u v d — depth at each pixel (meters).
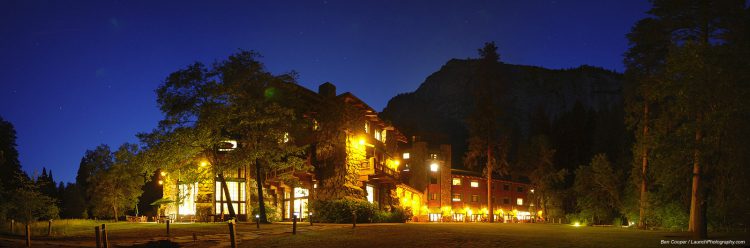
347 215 43.25
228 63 39.09
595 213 56.59
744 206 27.17
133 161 38.84
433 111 177.88
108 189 55.44
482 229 32.53
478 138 67.44
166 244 25.47
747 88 22.38
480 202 88.69
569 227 40.94
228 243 26.03
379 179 53.78
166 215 48.19
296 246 24.11
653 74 41.28
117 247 24.27
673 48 28.56
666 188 27.86
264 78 39.53
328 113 48.44
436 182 81.62
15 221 37.62
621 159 64.94
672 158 25.03
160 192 70.06
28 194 38.28
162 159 37.06
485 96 67.69
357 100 50.59
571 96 182.75
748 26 33.75
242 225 36.25
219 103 37.94
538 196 85.50
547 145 84.25
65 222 40.75
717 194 27.97
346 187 46.94
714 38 35.62
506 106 70.19
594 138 93.06
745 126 22.53
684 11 36.72
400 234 27.91
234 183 49.19
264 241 26.34
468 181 88.31
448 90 184.75
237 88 38.38
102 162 57.19
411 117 174.00
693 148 23.62
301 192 49.53
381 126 59.09
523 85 182.38
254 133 38.84
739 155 23.16
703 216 25.05
